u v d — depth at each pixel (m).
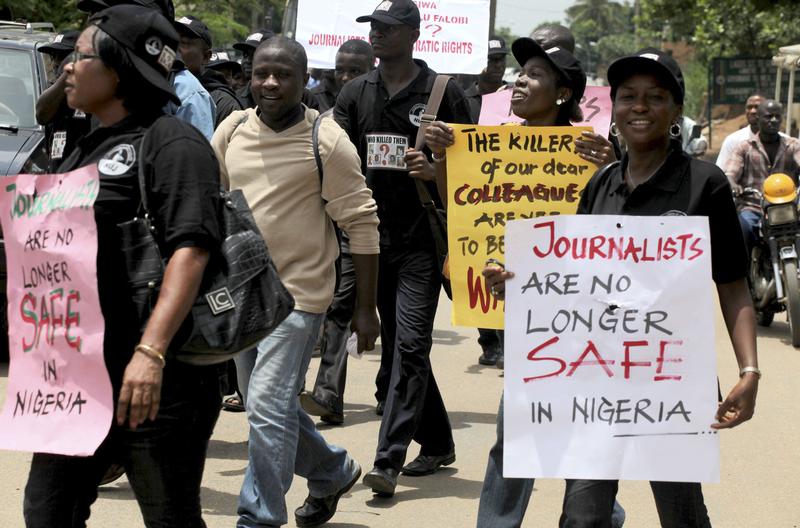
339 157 4.70
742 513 5.52
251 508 4.53
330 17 10.38
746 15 35.91
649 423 3.49
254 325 3.31
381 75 6.11
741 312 3.62
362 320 4.96
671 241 3.49
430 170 5.55
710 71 32.53
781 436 6.91
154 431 3.26
